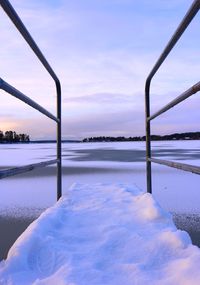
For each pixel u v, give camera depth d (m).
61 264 1.32
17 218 5.72
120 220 1.91
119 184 3.45
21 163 16.36
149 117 2.71
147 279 1.15
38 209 6.36
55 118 2.60
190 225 5.13
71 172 12.02
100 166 14.27
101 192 2.89
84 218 1.98
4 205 6.72
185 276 1.13
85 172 11.95
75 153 27.42
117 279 1.17
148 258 1.34
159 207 2.02
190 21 1.46
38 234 1.54
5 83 1.25
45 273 1.27
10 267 1.28
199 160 15.85
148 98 2.84
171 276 1.17
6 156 23.31
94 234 1.67
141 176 10.59
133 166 14.12
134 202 2.41
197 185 8.73
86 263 1.30
